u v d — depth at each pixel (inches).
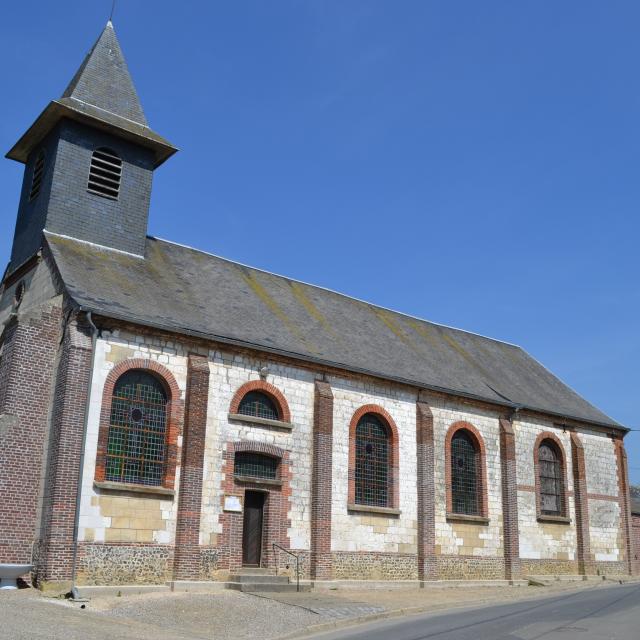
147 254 961.5
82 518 706.2
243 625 605.3
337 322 1094.4
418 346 1189.1
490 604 794.2
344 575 888.9
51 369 761.0
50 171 905.5
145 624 587.8
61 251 848.3
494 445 1111.6
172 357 803.4
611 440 1326.3
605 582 1141.1
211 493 797.2
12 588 668.1
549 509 1181.1
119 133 951.6
